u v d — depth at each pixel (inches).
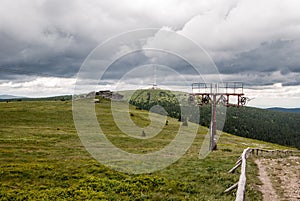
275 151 2154.3
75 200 650.2
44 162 1101.7
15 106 4183.1
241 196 499.5
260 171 1067.9
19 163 1057.5
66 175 879.7
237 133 6742.1
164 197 688.4
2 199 645.9
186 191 750.5
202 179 869.8
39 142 1785.2
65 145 1686.8
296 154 2336.4
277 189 781.3
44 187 762.2
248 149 1584.6
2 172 872.9
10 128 2546.8
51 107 4097.0
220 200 645.9
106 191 730.2
